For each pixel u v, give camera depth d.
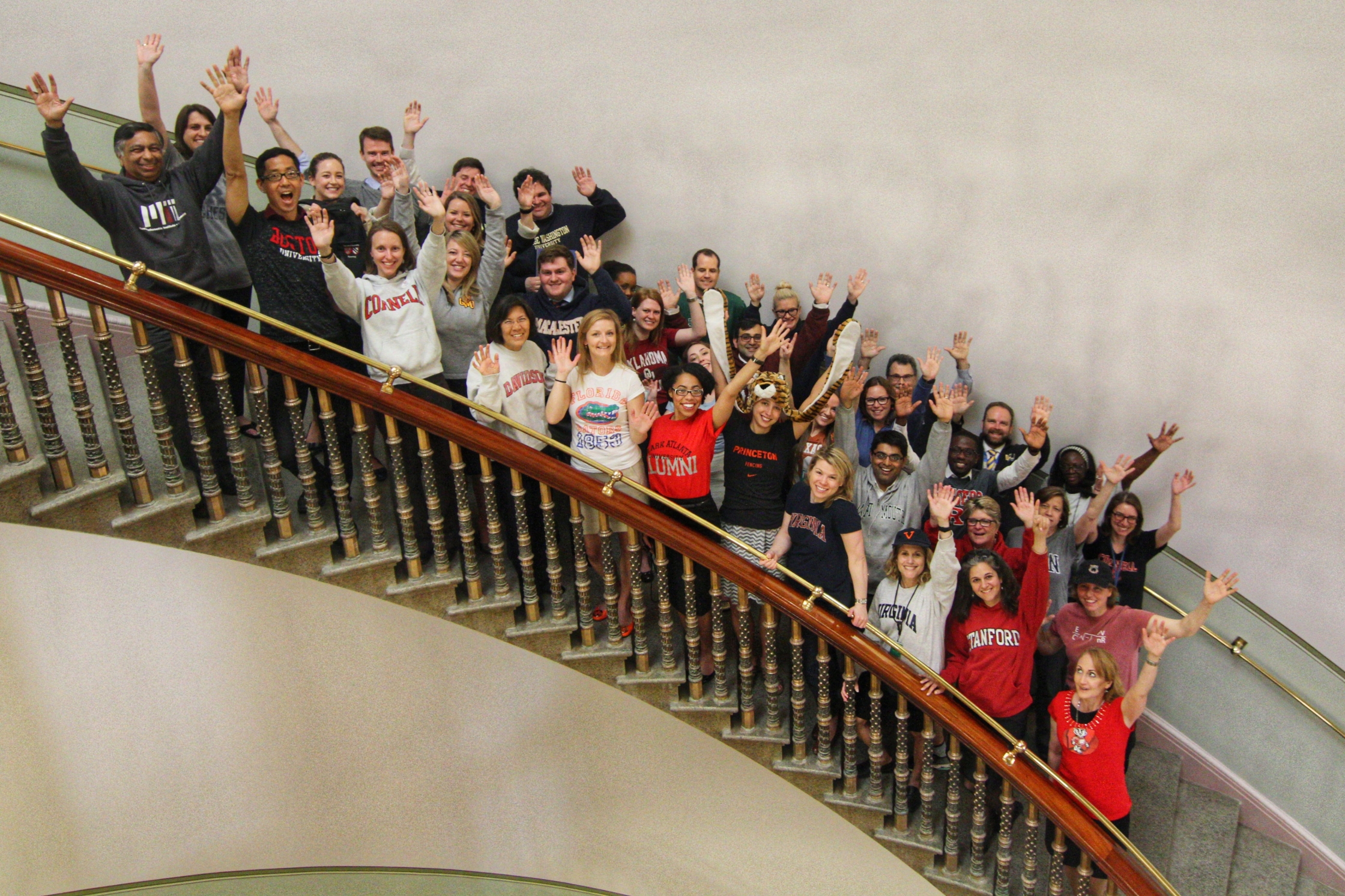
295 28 5.03
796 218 4.92
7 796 3.89
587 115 5.01
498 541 3.69
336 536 3.57
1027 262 4.65
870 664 3.59
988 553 3.76
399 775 4.29
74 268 3.07
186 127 4.15
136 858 4.12
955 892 3.97
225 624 3.91
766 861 4.43
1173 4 4.21
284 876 4.35
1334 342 4.26
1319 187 4.16
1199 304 4.44
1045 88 4.46
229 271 4.01
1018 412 4.83
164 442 3.32
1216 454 4.54
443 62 5.03
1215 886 4.28
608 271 4.74
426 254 3.71
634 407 3.71
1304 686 4.58
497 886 4.54
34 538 3.62
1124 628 4.05
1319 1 4.02
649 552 4.28
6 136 4.25
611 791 4.45
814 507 3.65
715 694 3.89
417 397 3.60
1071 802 3.67
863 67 4.67
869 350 4.82
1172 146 4.35
